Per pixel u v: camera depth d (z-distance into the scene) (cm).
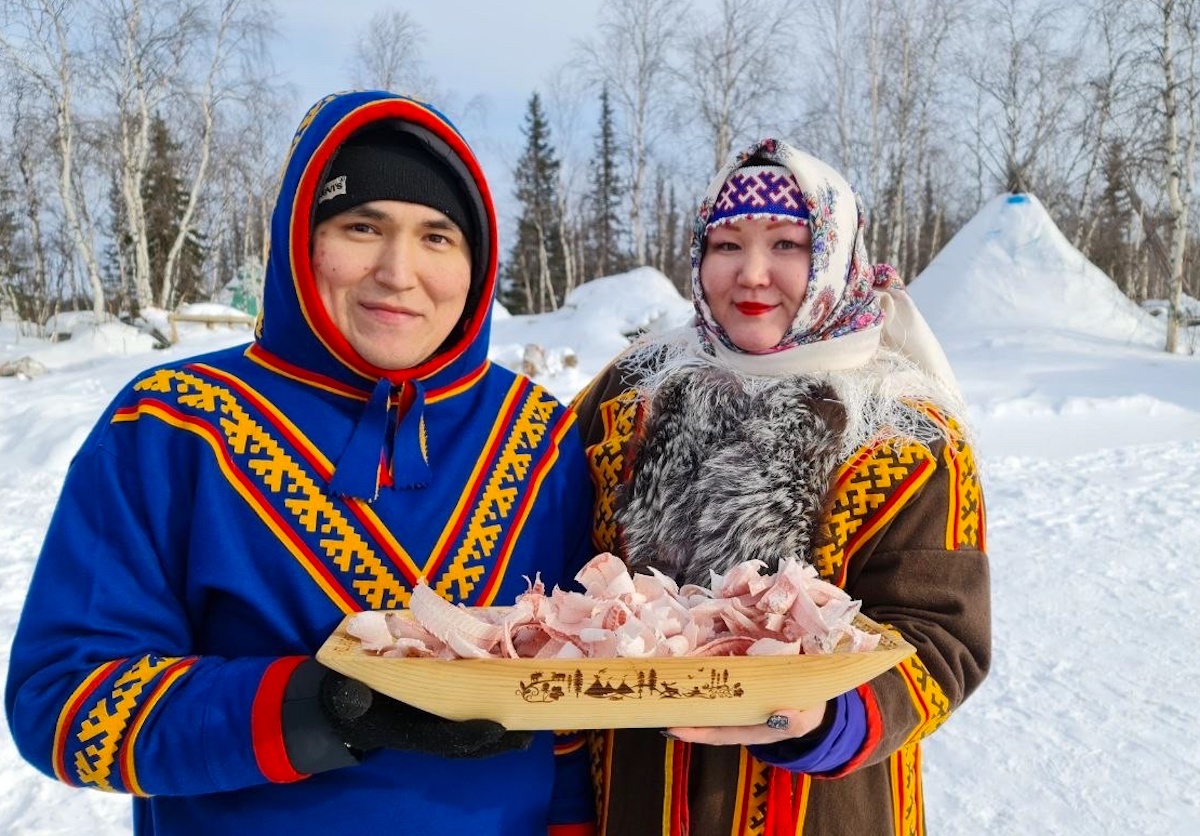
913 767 157
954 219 4119
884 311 172
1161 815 273
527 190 4016
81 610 116
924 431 149
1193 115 1816
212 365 133
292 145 133
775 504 142
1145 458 795
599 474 165
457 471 139
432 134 132
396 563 129
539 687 106
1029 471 759
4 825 273
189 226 3027
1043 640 406
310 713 105
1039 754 308
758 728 114
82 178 2512
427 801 125
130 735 107
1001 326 1817
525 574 142
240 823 121
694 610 118
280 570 124
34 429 915
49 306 2864
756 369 161
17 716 112
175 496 123
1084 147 2684
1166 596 459
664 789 150
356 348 132
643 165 2850
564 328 1988
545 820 143
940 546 142
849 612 113
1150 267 3256
